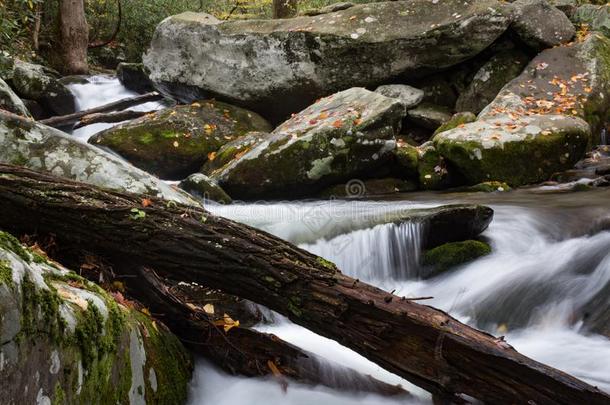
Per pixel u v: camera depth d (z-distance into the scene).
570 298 3.94
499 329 3.96
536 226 5.01
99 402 1.96
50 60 14.09
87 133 9.89
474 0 8.84
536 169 6.88
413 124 8.77
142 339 2.40
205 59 9.45
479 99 8.77
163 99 10.97
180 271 2.85
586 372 3.21
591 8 10.04
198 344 2.95
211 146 8.20
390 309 2.50
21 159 4.07
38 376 1.67
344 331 2.57
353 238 4.87
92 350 1.94
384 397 2.83
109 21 16.62
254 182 6.69
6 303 1.56
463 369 2.39
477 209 4.73
